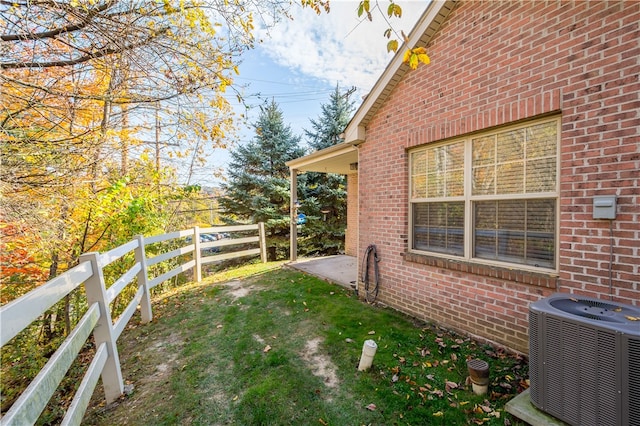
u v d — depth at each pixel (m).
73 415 1.71
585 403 1.80
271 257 12.34
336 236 12.42
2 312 1.24
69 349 1.79
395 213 4.38
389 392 2.48
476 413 2.19
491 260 3.32
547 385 1.99
